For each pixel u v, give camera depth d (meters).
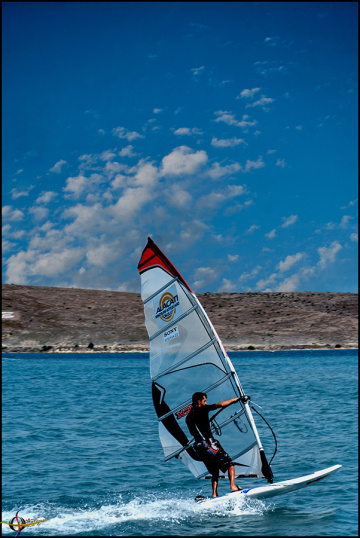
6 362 120.81
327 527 14.96
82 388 55.91
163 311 17.77
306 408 37.34
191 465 17.84
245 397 17.11
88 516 16.02
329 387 52.62
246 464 17.45
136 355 163.25
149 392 51.12
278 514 16.03
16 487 18.83
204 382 17.52
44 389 54.75
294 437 27.02
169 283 17.53
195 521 15.57
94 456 23.41
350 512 16.09
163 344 17.86
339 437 26.69
